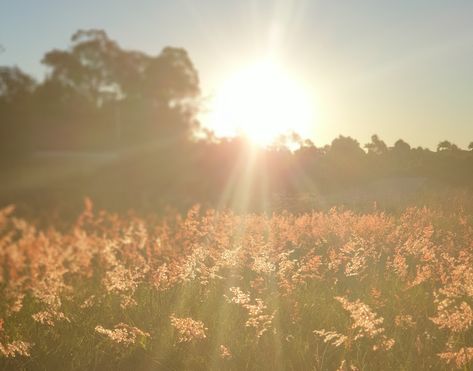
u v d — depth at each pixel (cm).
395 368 443
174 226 1244
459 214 1030
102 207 1866
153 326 570
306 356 472
